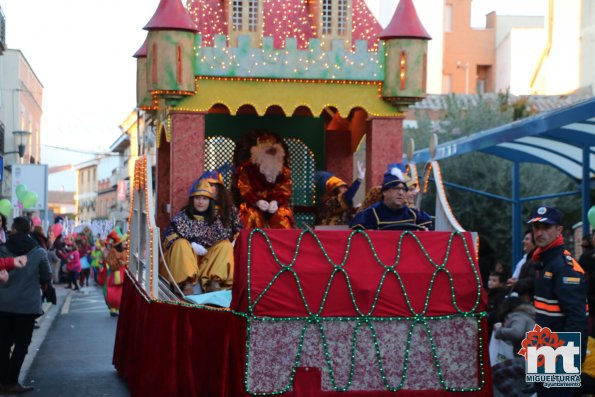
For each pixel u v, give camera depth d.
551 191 21.48
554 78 36.53
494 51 49.41
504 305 8.31
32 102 43.88
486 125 24.38
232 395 6.36
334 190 10.62
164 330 7.25
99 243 34.22
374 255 6.55
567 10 35.91
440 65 46.97
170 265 8.66
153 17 9.14
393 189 7.27
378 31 10.50
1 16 30.55
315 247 6.51
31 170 25.06
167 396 7.09
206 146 10.95
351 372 6.41
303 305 6.39
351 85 9.61
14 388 9.58
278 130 11.21
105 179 77.06
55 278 31.05
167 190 10.99
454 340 6.57
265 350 6.34
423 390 6.52
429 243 6.66
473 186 21.55
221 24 10.10
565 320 6.67
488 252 10.23
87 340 14.64
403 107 9.68
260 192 10.84
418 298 6.54
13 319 9.62
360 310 6.45
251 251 6.43
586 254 8.82
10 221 25.12
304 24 10.27
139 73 11.20
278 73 9.43
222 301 7.70
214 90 9.34
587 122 10.52
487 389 6.57
